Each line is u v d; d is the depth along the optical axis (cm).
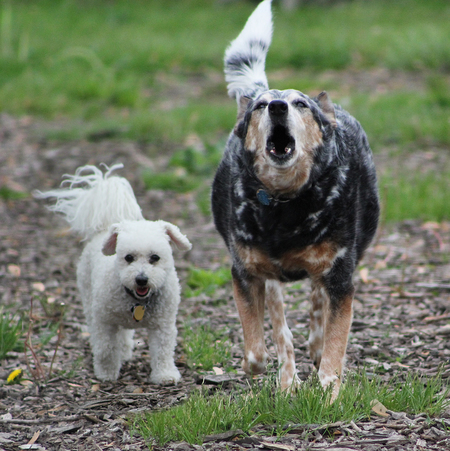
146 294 786
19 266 1270
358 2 4800
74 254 1352
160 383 805
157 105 2820
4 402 745
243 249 723
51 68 3250
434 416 632
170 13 4697
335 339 705
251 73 884
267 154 650
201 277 1173
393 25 4041
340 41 3616
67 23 4284
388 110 2362
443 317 947
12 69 3231
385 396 659
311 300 823
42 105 2720
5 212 1612
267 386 675
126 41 3784
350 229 705
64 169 1952
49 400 752
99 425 670
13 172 1908
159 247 794
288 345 744
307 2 4712
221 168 815
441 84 2634
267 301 759
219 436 609
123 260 790
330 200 688
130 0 5069
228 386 764
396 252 1276
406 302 1031
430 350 832
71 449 620
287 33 3906
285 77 3188
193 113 2478
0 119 2566
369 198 789
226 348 888
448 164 1841
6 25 3562
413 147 2025
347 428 612
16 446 631
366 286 1116
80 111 2702
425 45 3369
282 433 611
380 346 859
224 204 807
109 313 813
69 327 991
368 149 820
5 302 1084
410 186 1595
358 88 2914
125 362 898
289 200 686
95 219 916
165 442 610
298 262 713
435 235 1360
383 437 594
